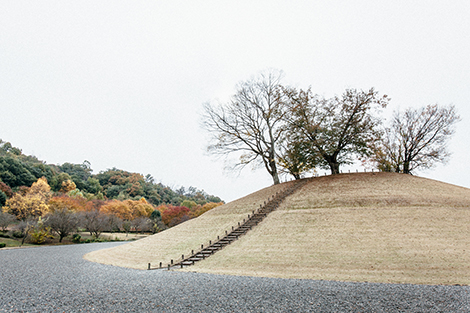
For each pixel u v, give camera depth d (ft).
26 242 217.15
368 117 160.35
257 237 105.19
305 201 135.74
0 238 213.87
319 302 45.11
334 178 162.50
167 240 126.82
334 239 94.43
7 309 41.57
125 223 328.49
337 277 68.03
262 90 189.57
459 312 39.88
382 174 160.35
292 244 94.63
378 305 43.39
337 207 122.62
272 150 185.78
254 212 135.13
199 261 91.09
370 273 70.33
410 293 51.21
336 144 163.94
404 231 95.04
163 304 44.14
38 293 52.03
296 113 165.37
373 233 95.55
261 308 41.98
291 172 180.75
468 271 68.80
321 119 164.55
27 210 281.95
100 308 42.06
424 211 110.32
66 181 545.03
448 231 93.30
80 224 266.16
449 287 56.49
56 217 238.07
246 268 79.87
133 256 110.93
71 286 58.44
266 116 184.55
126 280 65.21
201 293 51.39
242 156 191.93
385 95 154.92
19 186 424.87
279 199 146.41
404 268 72.33
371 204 121.08
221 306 43.06
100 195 541.75
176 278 67.41
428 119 180.34
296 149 162.30
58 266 92.12
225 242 104.94
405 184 141.69
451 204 116.67
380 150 178.60
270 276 70.28
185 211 471.21
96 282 62.85
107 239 275.59
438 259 76.02
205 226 135.33
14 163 443.73
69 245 208.95
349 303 44.50
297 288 55.52
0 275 72.69
